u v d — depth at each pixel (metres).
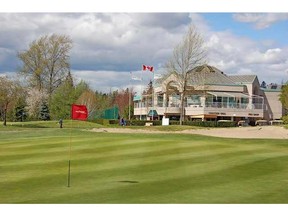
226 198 13.02
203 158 21.16
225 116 87.06
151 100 95.31
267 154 23.08
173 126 55.94
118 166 18.89
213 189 14.23
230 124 70.88
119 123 73.75
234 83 95.31
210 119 86.12
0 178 16.22
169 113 85.50
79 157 21.41
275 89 109.00
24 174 17.08
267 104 103.69
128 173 17.25
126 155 22.00
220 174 16.97
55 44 82.00
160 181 15.55
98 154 22.36
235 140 34.16
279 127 49.97
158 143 26.70
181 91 77.69
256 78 98.56
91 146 25.30
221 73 98.94
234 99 89.56
